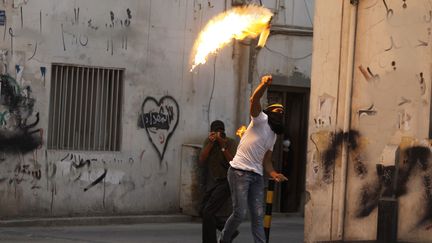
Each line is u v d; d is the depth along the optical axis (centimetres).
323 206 1324
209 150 1317
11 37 1711
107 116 1850
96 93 1834
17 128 1716
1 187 1698
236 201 1155
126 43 1861
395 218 1240
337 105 1313
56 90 1780
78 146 1809
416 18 1234
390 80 1259
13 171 1712
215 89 1989
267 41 2069
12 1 1711
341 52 1311
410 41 1239
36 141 1741
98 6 1822
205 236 1318
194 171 1897
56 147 1781
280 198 2148
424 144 1216
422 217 1216
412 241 1227
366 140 1283
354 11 1295
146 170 1889
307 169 1347
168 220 1873
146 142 1889
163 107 1912
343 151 1301
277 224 1934
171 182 1920
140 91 1880
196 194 1889
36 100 1739
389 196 1250
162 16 1906
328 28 1325
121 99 1859
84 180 1803
